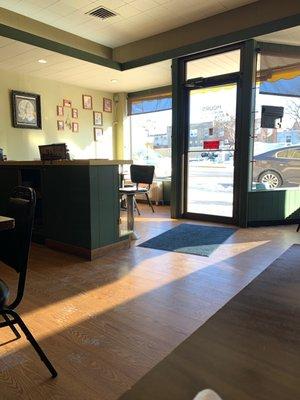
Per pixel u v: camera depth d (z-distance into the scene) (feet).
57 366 4.94
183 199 16.53
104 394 4.34
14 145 16.97
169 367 3.60
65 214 10.64
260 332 4.33
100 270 9.11
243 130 13.97
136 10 13.21
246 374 3.45
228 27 13.55
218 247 11.18
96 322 6.24
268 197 14.48
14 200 5.12
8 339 5.69
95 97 21.26
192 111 15.93
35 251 11.07
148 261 9.83
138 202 21.88
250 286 5.98
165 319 6.32
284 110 14.28
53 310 6.74
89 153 21.09
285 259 8.02
